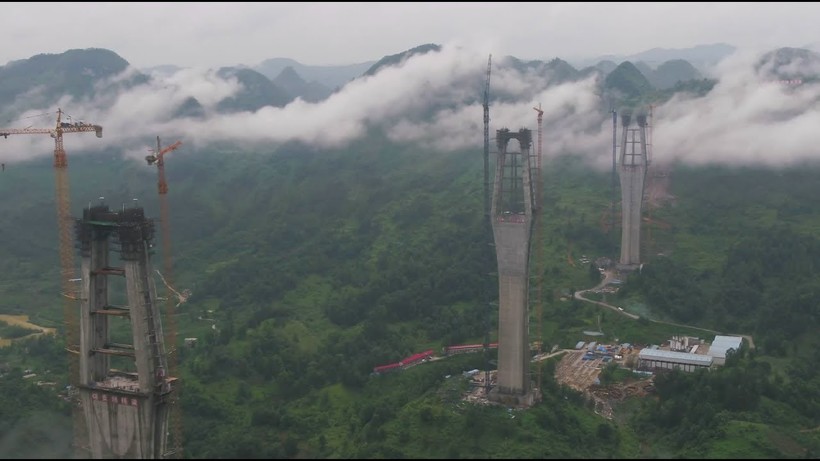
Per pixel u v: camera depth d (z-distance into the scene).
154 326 180.25
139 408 179.12
